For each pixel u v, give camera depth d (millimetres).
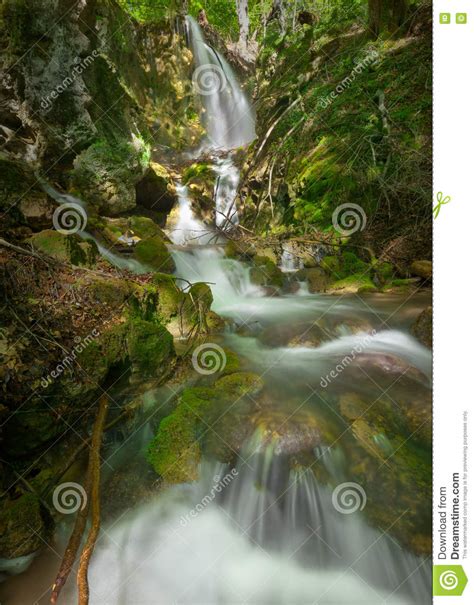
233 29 21125
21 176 4953
